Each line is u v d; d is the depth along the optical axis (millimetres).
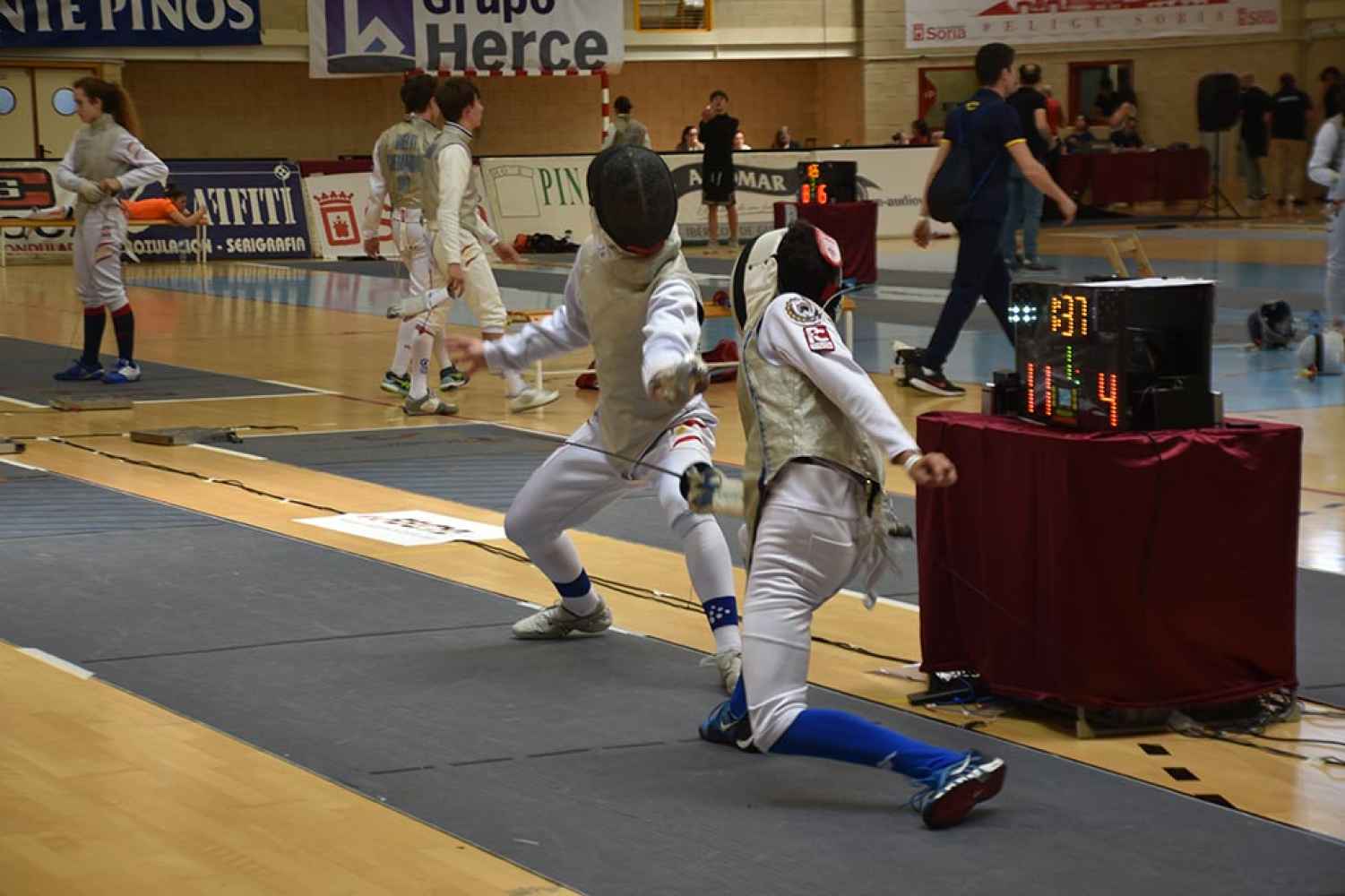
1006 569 4977
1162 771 4586
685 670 5605
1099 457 4734
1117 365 4805
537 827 4152
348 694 5301
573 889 3756
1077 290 4895
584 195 28016
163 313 18406
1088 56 33344
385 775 4539
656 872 3861
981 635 5105
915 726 5004
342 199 27188
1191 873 3857
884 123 32875
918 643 5918
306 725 4980
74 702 5188
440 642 5941
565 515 5684
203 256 25891
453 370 12633
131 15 27188
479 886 3770
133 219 24875
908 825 4180
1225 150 34156
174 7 27500
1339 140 12617
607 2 29672
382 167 11562
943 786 4051
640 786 4469
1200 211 32531
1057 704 5000
